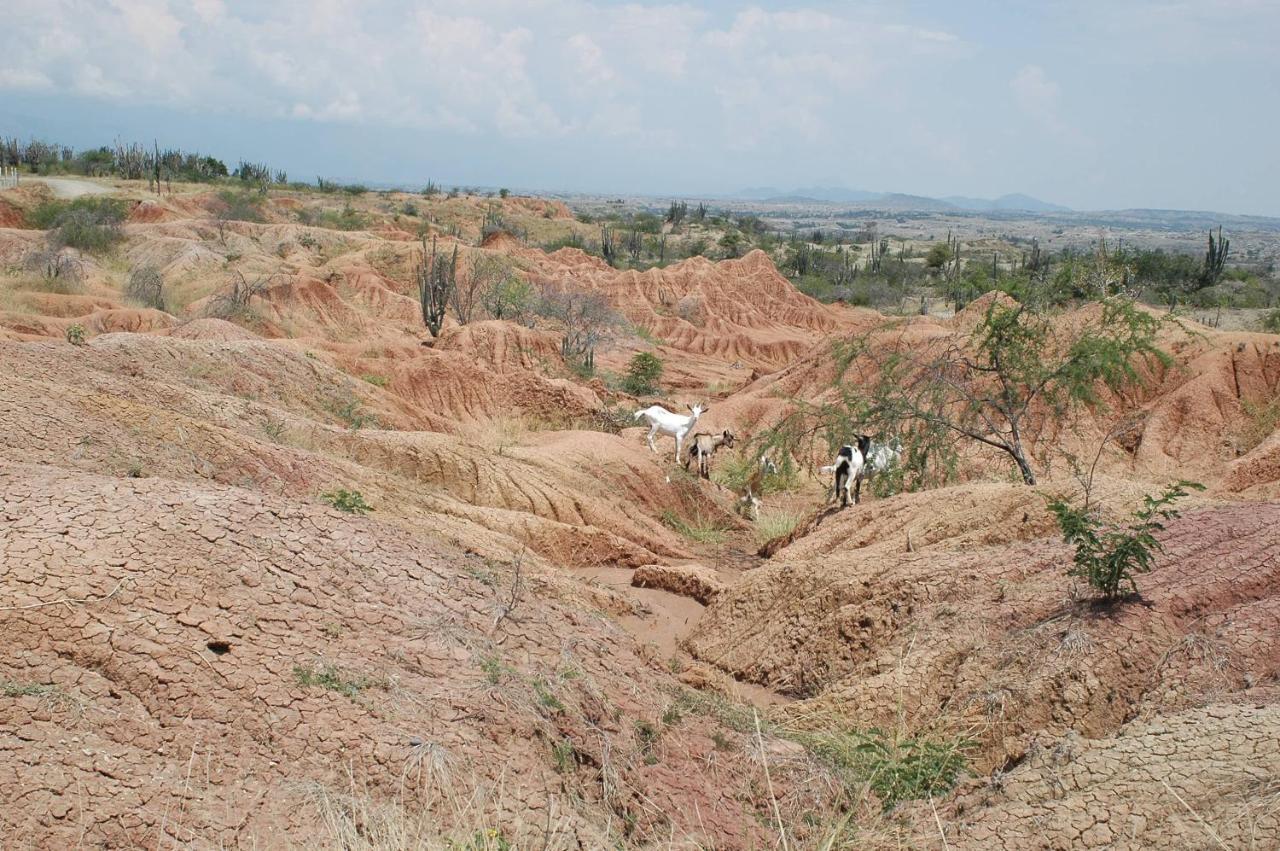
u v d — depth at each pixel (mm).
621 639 8289
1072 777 5645
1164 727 5902
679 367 55406
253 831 4594
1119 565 7453
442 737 5508
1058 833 5172
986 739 6875
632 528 16594
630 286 71625
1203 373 25594
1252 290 66812
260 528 6668
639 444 23469
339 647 5953
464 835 4855
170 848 4348
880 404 18547
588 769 5922
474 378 26562
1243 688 6461
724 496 21375
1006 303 20844
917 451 18031
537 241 104750
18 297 33125
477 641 6637
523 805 5320
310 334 40406
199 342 19016
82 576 5621
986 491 11906
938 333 28047
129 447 10164
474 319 50094
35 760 4512
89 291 39344
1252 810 4840
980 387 22391
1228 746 5453
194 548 6145
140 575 5766
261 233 65688
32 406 9922
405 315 50875
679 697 7426
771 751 6762
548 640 7168
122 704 5023
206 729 5027
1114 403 26047
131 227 59750
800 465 22312
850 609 9305
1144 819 5090
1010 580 8641
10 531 5852
